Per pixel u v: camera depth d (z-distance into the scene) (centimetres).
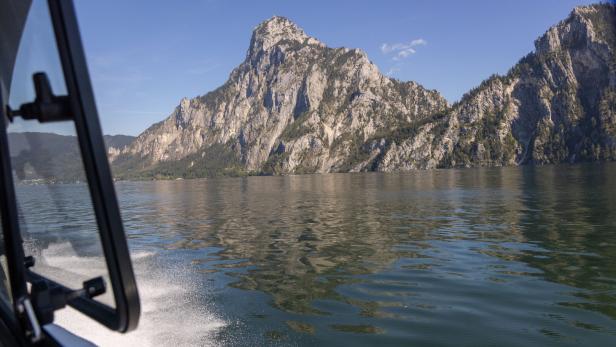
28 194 207
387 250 2230
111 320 158
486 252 2100
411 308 1265
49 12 136
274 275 1756
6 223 211
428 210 4209
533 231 2705
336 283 1588
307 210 4647
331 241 2586
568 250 2100
